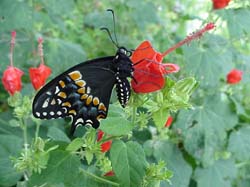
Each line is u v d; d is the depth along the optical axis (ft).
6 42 1.27
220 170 1.29
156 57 0.75
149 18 1.50
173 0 1.76
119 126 0.77
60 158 0.81
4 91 1.37
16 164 0.81
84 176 0.82
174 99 0.76
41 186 0.83
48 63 1.30
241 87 1.43
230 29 1.26
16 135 1.11
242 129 1.33
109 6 1.64
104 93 0.77
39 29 1.35
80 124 0.77
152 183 0.79
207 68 1.27
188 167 1.21
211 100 1.29
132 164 0.77
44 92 0.73
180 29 1.69
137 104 0.78
